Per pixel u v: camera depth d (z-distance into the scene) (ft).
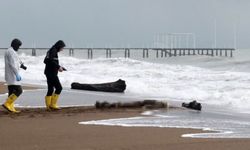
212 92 73.61
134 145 28.02
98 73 120.57
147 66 149.59
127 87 78.69
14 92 44.14
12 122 38.37
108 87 73.00
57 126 36.17
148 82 93.71
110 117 42.68
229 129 36.09
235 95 67.82
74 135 31.68
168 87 83.20
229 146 27.94
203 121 41.29
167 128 35.91
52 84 47.24
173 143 28.81
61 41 47.01
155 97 65.98
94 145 27.91
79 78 97.14
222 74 113.50
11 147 27.17
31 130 33.86
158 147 27.45
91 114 44.70
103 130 34.22
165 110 49.55
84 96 63.93
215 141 29.73
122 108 50.19
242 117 44.91
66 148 26.89
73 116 42.96
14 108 47.98
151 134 32.55
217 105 57.06
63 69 47.75
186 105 52.01
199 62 233.14
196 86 85.46
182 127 36.81
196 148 27.22
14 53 43.34
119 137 30.99
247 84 87.45
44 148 26.89
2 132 32.83
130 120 40.75
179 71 127.85
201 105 56.49
